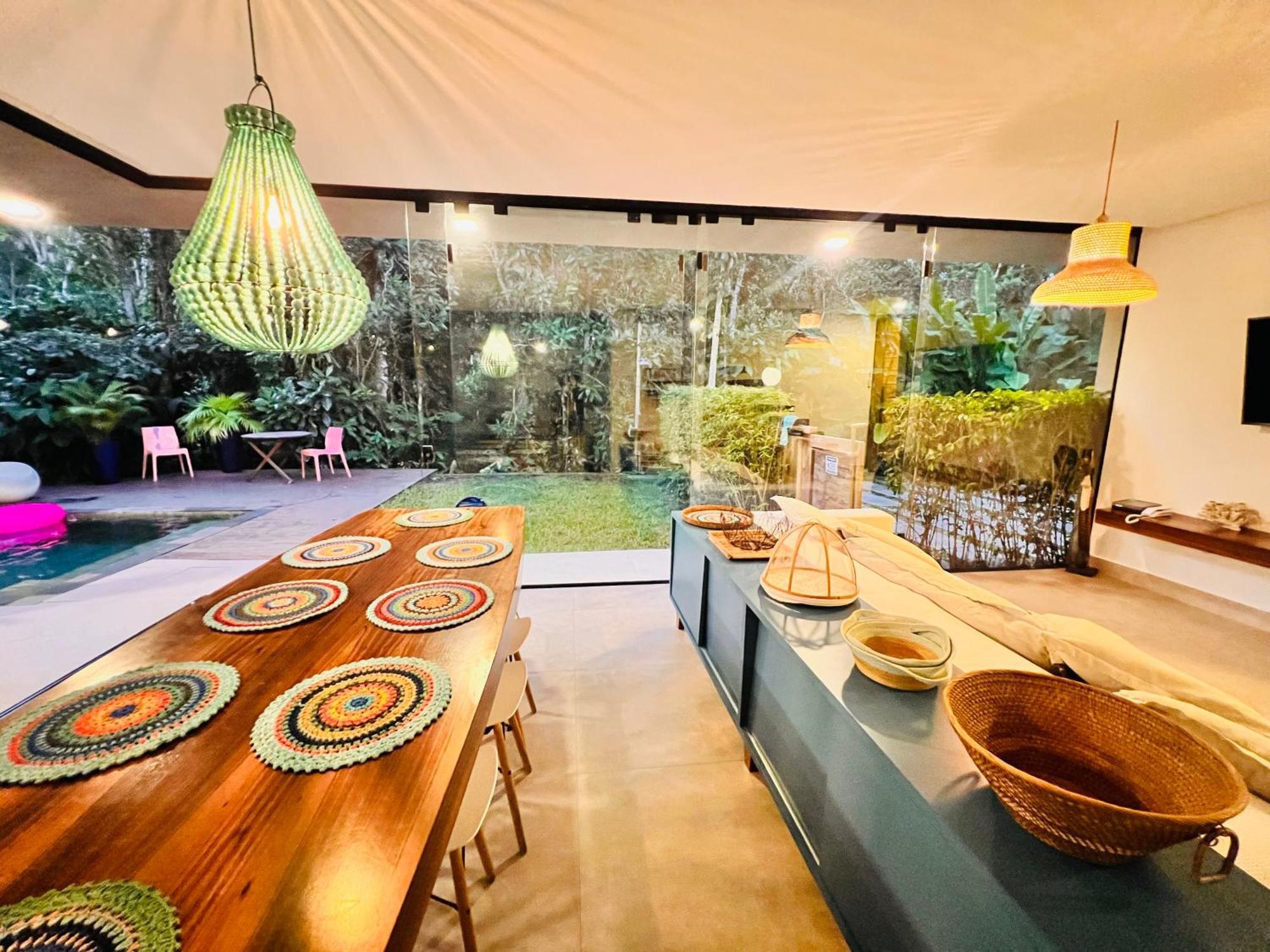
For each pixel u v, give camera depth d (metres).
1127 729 0.79
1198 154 2.34
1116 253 2.18
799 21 1.48
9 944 0.47
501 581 1.40
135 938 0.48
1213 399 3.33
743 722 1.77
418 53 1.63
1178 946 0.57
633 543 4.60
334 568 1.50
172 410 6.79
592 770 1.77
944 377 4.24
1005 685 0.89
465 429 5.99
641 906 1.31
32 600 2.97
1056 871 0.67
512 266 5.15
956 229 3.52
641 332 5.73
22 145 2.31
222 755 0.73
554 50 1.61
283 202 1.36
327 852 0.58
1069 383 4.16
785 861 1.44
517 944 1.21
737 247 4.13
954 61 1.66
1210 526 3.19
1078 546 4.06
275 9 1.43
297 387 7.05
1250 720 0.92
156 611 2.84
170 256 6.41
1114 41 1.56
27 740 0.74
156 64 1.69
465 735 0.78
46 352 5.91
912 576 1.75
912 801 0.87
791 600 1.53
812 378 4.68
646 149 2.32
